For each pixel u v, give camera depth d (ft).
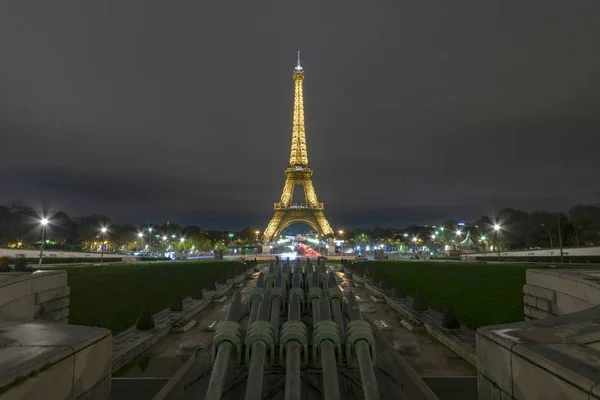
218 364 27.30
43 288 67.21
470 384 65.72
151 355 83.56
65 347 25.49
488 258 287.28
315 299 39.52
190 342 87.97
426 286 165.58
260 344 29.01
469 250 509.76
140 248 596.70
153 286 152.05
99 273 138.82
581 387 19.66
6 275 67.10
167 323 107.55
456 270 163.53
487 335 29.99
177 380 63.87
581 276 59.47
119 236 598.75
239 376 29.32
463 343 86.63
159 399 56.24
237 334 30.94
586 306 53.21
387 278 181.68
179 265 213.25
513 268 135.13
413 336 101.50
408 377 66.39
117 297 122.72
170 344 92.27
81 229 563.48
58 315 72.59
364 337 30.37
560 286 61.41
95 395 28.58
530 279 72.33
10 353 24.08
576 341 26.71
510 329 30.48
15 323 32.89
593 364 21.98
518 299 104.94
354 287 204.44
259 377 26.08
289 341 29.78
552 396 22.08
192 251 589.73
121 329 101.91
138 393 61.77
